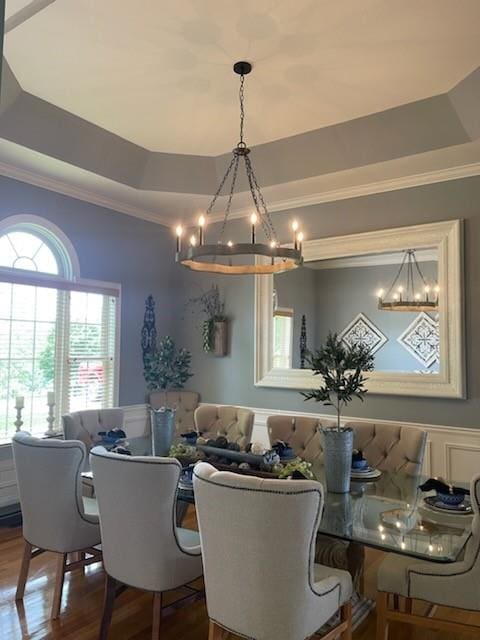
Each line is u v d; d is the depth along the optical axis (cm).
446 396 397
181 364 547
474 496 193
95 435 366
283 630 176
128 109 363
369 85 325
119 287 520
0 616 262
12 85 326
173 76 319
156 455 312
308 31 271
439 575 205
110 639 244
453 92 328
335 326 461
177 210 535
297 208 489
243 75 315
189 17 261
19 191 428
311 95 339
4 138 362
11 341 430
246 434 376
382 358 432
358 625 260
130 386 531
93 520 270
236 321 533
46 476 260
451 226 400
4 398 423
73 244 473
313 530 177
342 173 415
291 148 414
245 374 521
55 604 262
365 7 251
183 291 578
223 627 189
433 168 402
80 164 413
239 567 180
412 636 252
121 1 248
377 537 199
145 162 449
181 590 295
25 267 443
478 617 269
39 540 269
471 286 393
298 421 353
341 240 457
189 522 405
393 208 434
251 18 261
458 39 276
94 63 305
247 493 174
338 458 255
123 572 229
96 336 502
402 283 426
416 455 302
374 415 435
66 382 470
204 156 446
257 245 274
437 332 406
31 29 272
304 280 482
